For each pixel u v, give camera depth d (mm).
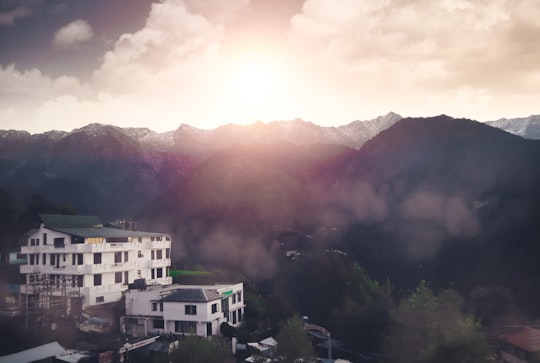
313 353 61562
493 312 90812
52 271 72062
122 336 65688
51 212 95812
